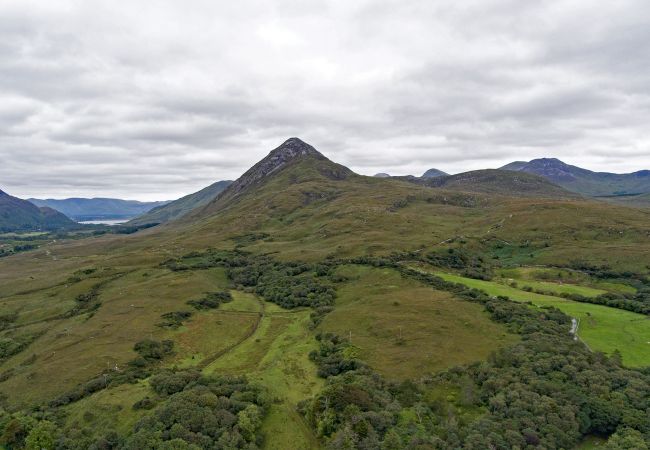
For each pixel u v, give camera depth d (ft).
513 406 247.50
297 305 526.57
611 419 233.76
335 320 434.30
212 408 268.41
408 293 478.59
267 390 305.94
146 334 447.01
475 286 495.41
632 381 260.83
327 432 253.03
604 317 382.83
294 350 389.80
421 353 338.54
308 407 280.92
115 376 351.05
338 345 372.99
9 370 398.83
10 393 348.38
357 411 255.91
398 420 251.39
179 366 383.24
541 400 247.91
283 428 264.72
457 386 288.10
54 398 327.67
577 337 340.18
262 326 474.49
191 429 248.32
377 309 439.22
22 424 279.08
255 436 250.98
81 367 376.07
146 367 377.71
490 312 407.03
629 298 444.55
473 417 252.21
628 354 308.81
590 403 244.63
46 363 393.70
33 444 259.19
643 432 222.07
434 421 250.16
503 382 275.39
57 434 269.03
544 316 381.60
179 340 439.63
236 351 411.75
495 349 332.39
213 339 443.32
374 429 241.76
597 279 541.75
